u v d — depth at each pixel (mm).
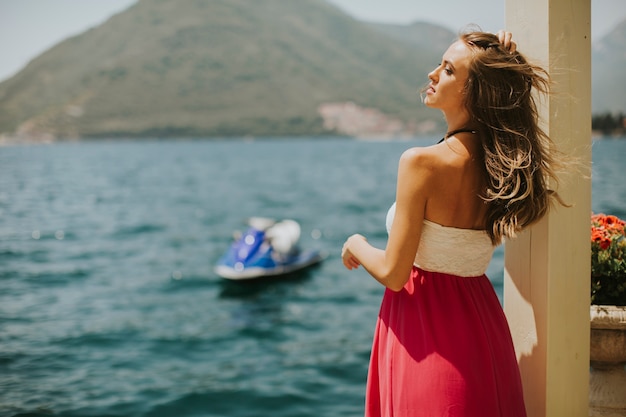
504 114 1841
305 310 11422
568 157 1996
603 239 2617
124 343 9242
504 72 1841
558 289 2121
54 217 28016
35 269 15758
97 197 37375
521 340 2283
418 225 1836
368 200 34562
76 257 17750
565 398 2172
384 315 1998
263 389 7297
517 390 1899
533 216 1887
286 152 124500
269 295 12703
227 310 11523
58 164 76812
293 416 6531
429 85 2008
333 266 15547
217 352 8883
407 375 1851
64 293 12969
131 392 7172
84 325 10273
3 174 55750
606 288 2604
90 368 8055
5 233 22719
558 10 2025
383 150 129750
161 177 56281
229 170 66938
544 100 2070
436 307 1866
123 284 13969
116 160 90812
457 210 1854
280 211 30328
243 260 14227
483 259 1914
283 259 14852
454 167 1823
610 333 2479
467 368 1806
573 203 2107
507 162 1788
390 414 1905
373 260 1900
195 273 15242
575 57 2059
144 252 18844
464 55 1895
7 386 7293
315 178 52781
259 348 9070
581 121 2088
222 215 29109
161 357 8617
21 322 10422
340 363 8242
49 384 7383
